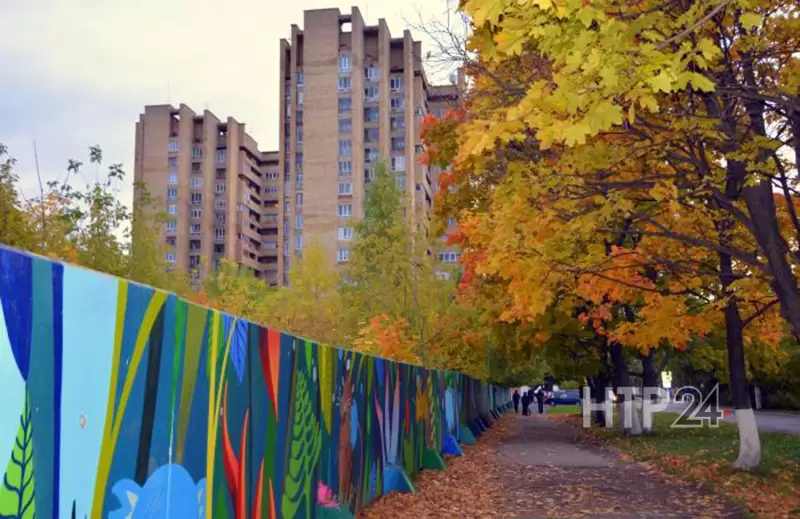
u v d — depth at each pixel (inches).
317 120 3363.7
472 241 580.1
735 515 388.5
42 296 118.4
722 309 621.6
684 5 311.1
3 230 543.5
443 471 609.6
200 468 191.6
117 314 145.2
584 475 587.8
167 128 4210.1
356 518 386.6
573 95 250.1
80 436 131.0
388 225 1173.7
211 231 4264.3
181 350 178.7
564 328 1029.2
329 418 346.9
